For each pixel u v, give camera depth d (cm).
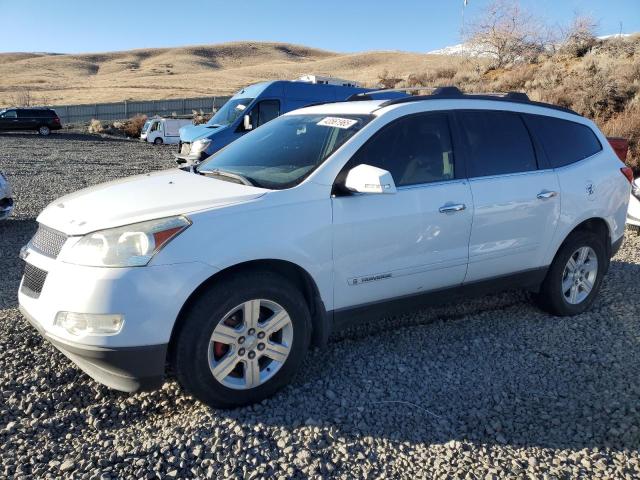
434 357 422
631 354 430
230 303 332
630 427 331
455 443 318
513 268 460
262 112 1419
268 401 358
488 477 290
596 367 409
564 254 486
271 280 346
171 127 3064
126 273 312
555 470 296
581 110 1797
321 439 320
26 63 12456
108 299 309
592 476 292
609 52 2402
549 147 482
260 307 351
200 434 321
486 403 361
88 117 4441
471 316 502
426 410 352
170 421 338
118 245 318
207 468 295
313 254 361
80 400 360
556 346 444
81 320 314
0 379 373
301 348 364
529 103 489
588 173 497
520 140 466
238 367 352
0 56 15188
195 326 325
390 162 399
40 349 418
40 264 342
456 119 437
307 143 415
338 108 455
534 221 457
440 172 419
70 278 319
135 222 325
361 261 382
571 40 2661
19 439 316
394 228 389
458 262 424
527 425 337
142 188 385
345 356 422
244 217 341
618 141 784
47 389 367
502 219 439
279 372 358
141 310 312
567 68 2392
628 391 373
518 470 296
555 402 362
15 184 1301
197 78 9000
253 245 338
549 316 504
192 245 323
